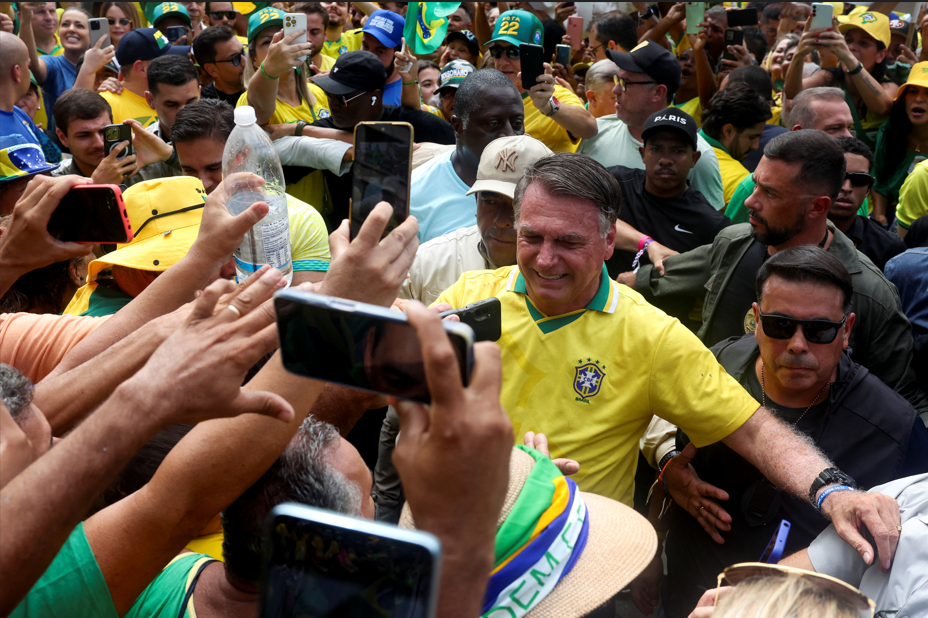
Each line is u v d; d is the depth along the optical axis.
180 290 1.55
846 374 2.18
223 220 1.56
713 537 2.21
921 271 3.05
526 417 2.13
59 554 1.12
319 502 1.24
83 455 0.90
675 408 2.08
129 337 1.40
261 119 4.34
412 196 3.37
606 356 2.09
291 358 0.88
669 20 6.52
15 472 1.01
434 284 2.85
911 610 1.57
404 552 0.80
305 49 4.12
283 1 7.52
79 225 1.70
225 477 1.12
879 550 1.66
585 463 2.11
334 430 1.42
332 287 1.07
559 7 7.98
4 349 1.88
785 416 2.22
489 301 1.58
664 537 2.54
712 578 2.26
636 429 2.17
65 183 1.65
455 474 0.80
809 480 1.88
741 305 2.93
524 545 1.21
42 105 5.95
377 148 1.22
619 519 1.46
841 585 1.25
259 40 5.25
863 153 3.50
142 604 1.28
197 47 4.92
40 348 1.88
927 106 5.12
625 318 2.10
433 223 3.30
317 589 0.84
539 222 2.00
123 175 3.30
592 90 4.89
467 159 3.29
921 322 3.00
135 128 3.72
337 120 4.26
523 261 2.07
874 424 2.13
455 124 3.31
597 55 6.17
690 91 6.39
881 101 5.55
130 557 1.13
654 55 4.20
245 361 0.94
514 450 1.38
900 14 8.40
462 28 7.22
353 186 1.23
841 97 4.21
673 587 2.41
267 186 2.03
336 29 7.28
